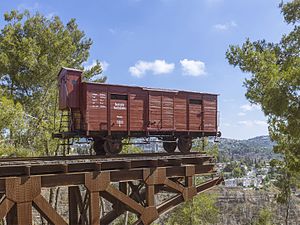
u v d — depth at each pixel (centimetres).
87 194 1082
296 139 1650
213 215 3653
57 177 901
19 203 829
